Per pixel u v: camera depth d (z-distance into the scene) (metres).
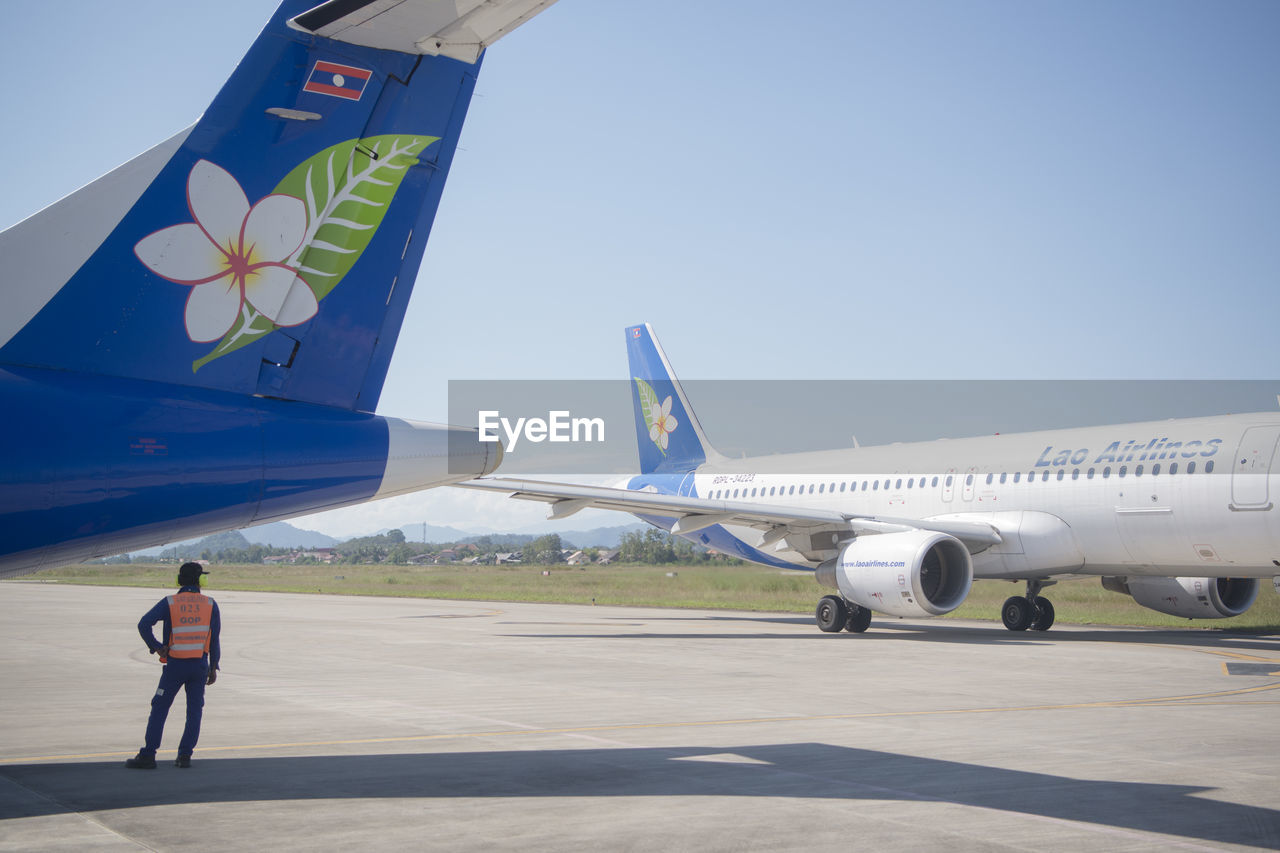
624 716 10.72
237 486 6.53
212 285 6.65
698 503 22.11
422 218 7.28
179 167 6.60
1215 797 6.99
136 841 5.76
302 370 6.94
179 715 10.80
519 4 6.56
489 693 12.60
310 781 7.44
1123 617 27.84
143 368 6.45
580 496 21.84
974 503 22.42
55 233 6.30
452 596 47.09
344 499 7.01
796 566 27.66
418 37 6.89
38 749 8.77
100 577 87.19
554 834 5.98
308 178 6.90
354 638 21.55
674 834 6.00
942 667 15.59
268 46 6.79
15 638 21.34
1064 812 6.56
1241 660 16.66
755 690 12.89
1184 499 18.81
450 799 6.89
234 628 24.80
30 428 5.93
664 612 33.31
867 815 6.47
